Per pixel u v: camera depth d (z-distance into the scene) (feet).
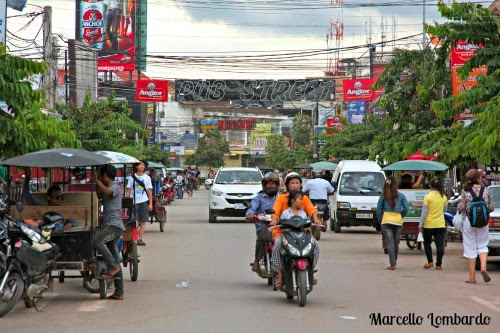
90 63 211.20
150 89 172.86
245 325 40.96
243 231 109.60
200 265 70.03
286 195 50.93
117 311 45.70
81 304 48.42
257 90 196.13
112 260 49.47
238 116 481.87
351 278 61.52
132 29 264.52
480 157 73.00
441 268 68.44
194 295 52.13
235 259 74.79
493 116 69.56
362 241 96.84
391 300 49.96
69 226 49.60
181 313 44.88
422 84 127.85
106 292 51.21
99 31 263.70
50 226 47.55
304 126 425.28
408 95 133.59
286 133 503.61
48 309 46.52
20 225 44.42
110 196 49.29
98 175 49.60
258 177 131.75
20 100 60.34
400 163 89.92
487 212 58.03
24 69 61.16
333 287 56.24
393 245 67.56
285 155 408.05
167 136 437.58
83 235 48.49
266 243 54.03
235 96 196.44
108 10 263.90
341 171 114.21
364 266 70.08
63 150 49.75
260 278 61.16
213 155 455.22
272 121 502.79
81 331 39.47
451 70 108.68
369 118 206.80
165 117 454.40
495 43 82.38
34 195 58.18
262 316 43.73
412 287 56.34
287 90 197.67
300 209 49.70
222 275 63.10
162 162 313.32
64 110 148.05
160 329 39.88
